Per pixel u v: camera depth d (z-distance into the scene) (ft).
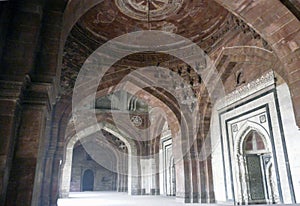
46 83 8.40
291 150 20.07
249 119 24.97
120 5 22.34
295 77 13.83
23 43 8.13
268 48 20.40
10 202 7.16
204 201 29.17
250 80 25.17
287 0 12.67
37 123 8.03
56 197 21.84
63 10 9.57
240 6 13.78
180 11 23.35
